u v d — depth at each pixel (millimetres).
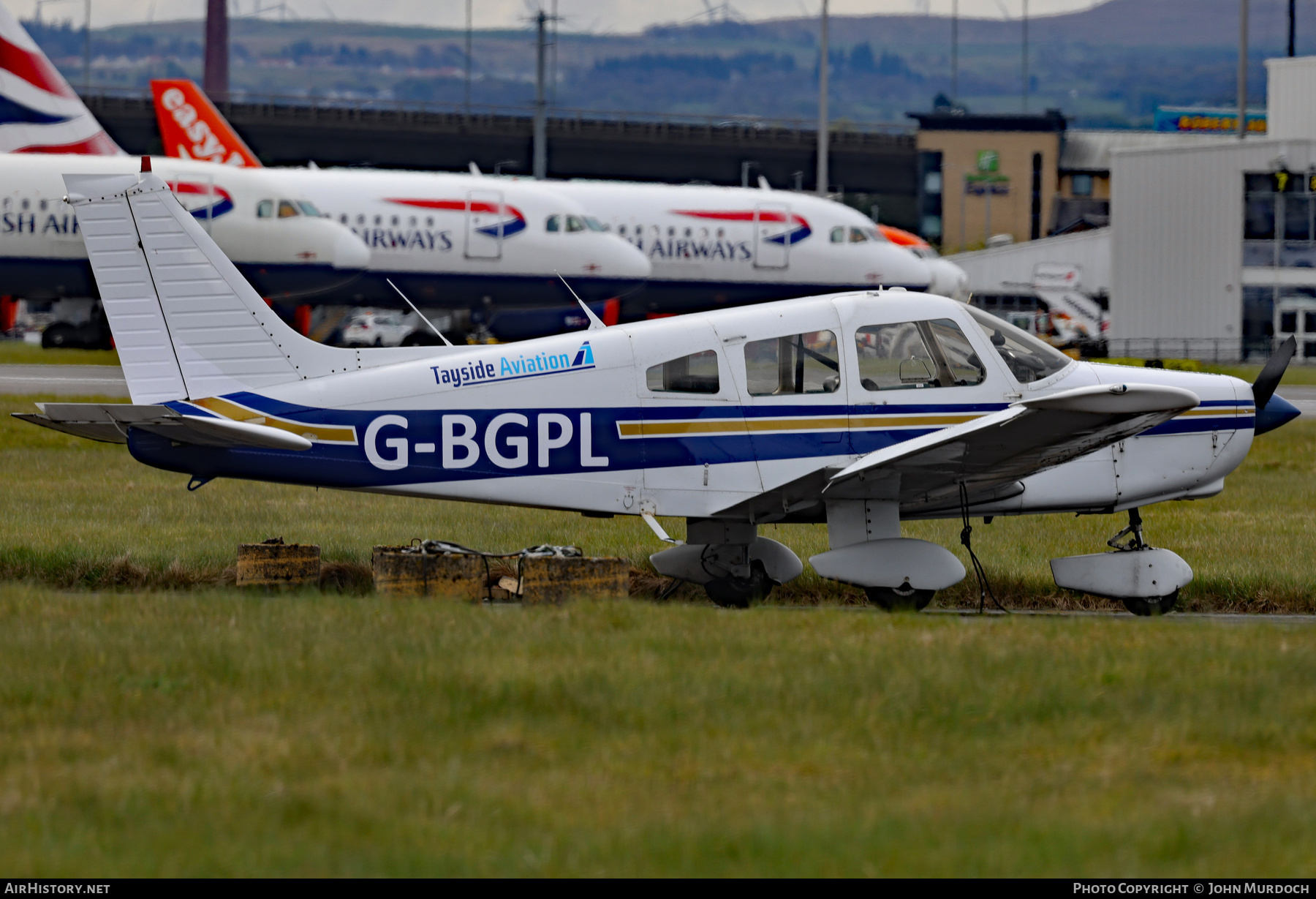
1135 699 26469
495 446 39406
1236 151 195250
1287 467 84188
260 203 141000
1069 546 52781
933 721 25156
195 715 24844
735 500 39875
